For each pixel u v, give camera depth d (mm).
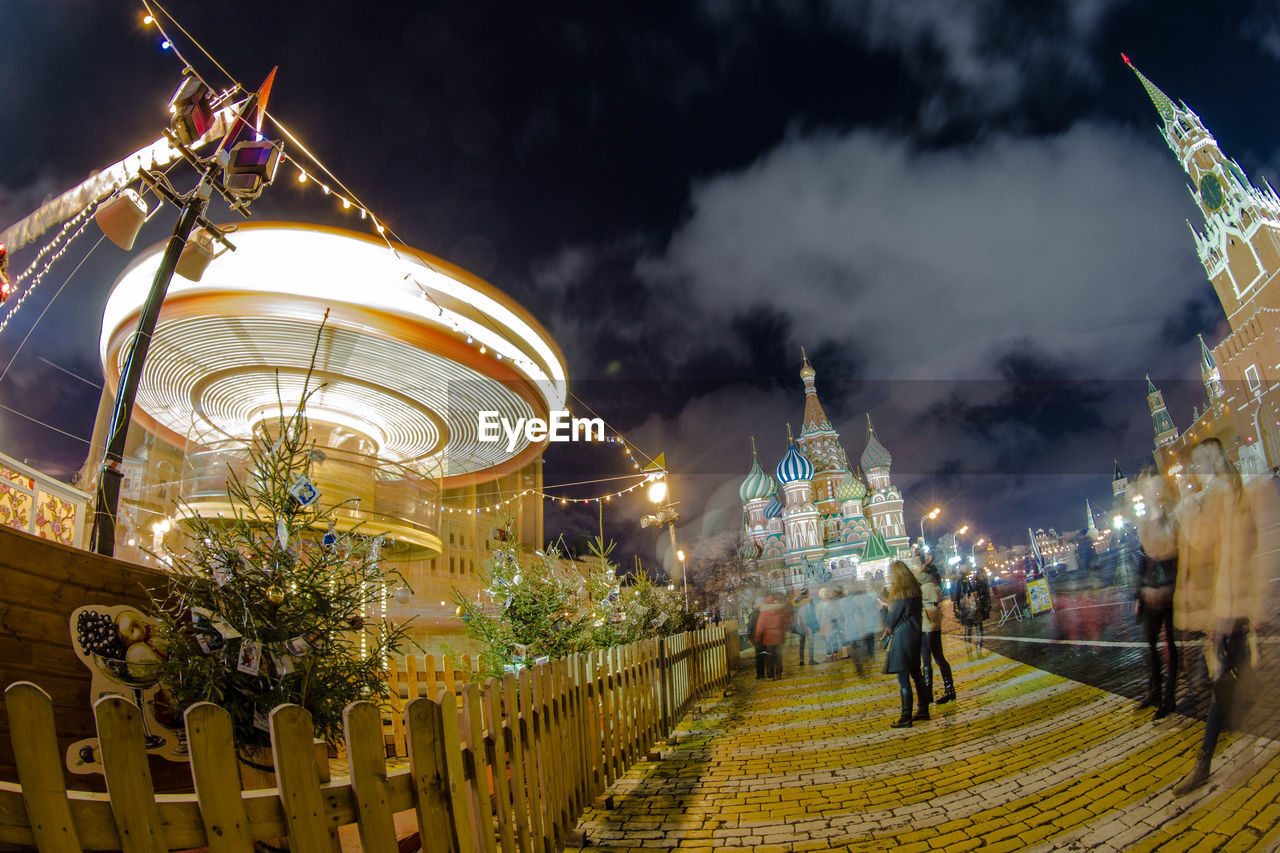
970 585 15141
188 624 3701
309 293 8398
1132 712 6090
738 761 6574
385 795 2555
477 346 9805
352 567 4344
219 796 2111
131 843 1912
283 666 3676
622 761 6430
